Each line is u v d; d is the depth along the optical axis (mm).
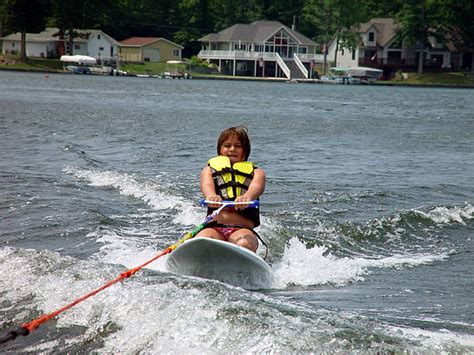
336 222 30469
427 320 18906
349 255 26609
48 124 71625
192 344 16031
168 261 22219
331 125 84000
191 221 30156
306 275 23734
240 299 18234
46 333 17531
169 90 171750
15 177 38938
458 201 36469
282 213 31922
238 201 23484
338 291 21984
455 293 22031
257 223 24344
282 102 137500
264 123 83812
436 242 28844
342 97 172250
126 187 36812
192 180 40031
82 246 25797
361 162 51219
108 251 25156
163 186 36594
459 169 48906
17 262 21625
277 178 42000
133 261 24047
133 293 18531
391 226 30547
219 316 17016
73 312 18328
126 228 28781
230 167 24359
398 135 73938
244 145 24766
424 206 34438
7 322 18219
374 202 35312
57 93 136250
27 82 181500
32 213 30594
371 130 79000
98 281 19703
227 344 15836
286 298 20812
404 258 26453
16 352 16656
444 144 66062
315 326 16609
